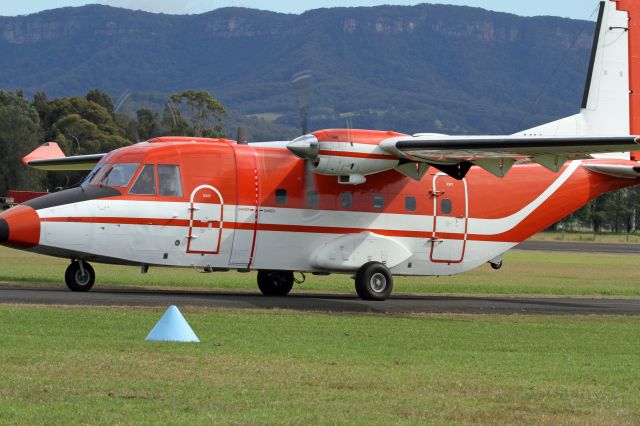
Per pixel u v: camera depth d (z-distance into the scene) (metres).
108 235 43.66
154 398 21.36
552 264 98.19
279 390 22.67
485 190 51.56
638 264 101.62
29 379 22.84
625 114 55.44
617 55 55.38
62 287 48.31
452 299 51.31
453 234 50.78
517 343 32.59
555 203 53.12
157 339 29.50
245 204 46.16
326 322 36.31
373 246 48.44
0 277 55.47
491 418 20.70
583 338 34.59
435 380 24.66
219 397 21.69
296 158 47.44
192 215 45.03
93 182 44.97
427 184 50.19
